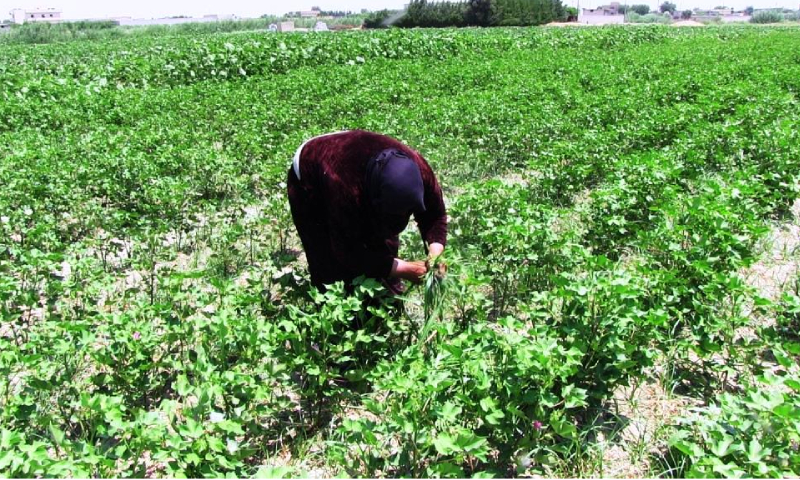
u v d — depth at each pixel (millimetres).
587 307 3850
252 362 3918
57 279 5883
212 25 68188
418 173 3684
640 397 4117
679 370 4355
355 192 3721
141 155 8305
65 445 3105
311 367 3742
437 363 3533
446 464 3004
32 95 13711
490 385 3393
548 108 10883
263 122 10539
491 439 3502
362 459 3373
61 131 11086
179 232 6777
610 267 4371
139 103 12648
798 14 130875
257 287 4887
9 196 7008
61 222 7184
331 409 3904
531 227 5152
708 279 4648
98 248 6547
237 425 3297
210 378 3516
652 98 12242
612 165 8062
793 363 3562
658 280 4449
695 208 5316
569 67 17891
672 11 190750
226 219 7223
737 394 4070
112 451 3285
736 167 8227
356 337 3824
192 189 7727
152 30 64000
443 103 11633
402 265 4141
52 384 3699
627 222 5969
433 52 23688
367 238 3912
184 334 4031
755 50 24141
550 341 3461
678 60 19906
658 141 9508
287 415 4004
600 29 35875
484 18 64625
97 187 7723
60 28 63344
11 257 6215
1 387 3680
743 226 5449
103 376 3840
